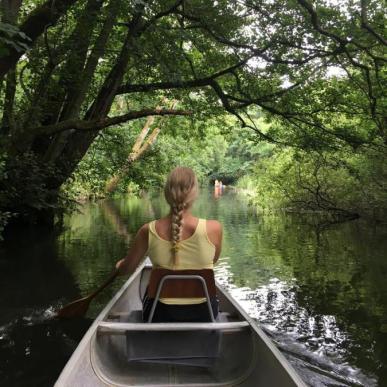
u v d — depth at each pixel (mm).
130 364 3135
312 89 10266
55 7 6781
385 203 13742
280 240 10414
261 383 2703
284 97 10258
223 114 11500
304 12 8500
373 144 10562
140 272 4816
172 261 2844
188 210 2885
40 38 8867
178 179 2830
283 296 5824
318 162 14758
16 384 3422
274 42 9078
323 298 5730
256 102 10109
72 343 4180
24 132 8930
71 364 2428
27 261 7551
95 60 9367
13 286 6031
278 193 18078
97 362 2852
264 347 2764
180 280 2891
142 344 2959
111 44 10031
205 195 32750
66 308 4711
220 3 9047
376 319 4945
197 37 10062
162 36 8609
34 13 6469
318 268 7434
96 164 13328
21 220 11383
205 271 2867
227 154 49594
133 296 4504
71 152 11039
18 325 4594
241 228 12688
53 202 11234
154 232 2865
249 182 38688
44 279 6391
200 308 2934
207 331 2986
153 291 2922
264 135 11102
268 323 4812
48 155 10258
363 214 15047
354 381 3529
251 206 21281
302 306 5406
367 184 14305
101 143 13102
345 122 11328
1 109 9758
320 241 10281
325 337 4418
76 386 2430
